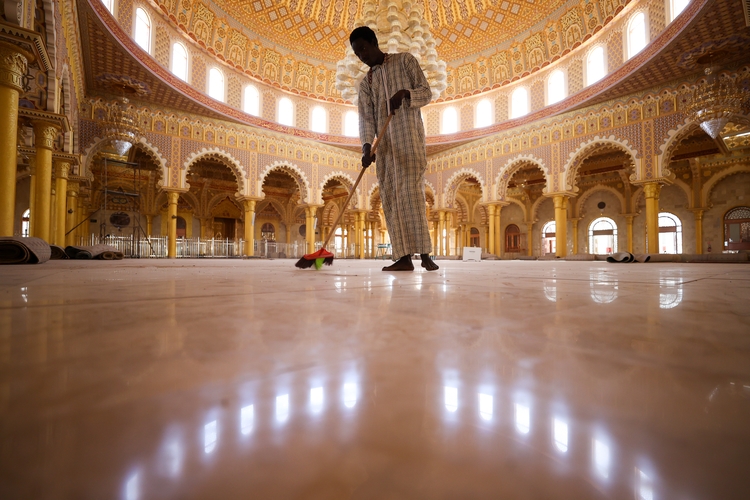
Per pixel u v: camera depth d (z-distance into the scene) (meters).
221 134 16.92
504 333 0.66
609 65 14.20
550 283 1.89
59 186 10.67
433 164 20.94
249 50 17.70
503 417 0.31
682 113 12.66
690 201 18.45
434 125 20.25
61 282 1.68
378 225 27.66
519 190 24.12
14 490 0.17
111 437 0.26
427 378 0.42
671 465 0.22
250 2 16.95
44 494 0.17
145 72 12.82
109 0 11.40
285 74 19.00
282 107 19.09
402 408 0.33
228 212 25.06
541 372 0.44
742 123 11.34
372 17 8.60
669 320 0.78
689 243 18.48
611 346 0.56
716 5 9.37
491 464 0.23
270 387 0.39
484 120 18.97
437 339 0.61
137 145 14.93
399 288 1.54
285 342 0.58
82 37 10.95
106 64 12.32
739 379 0.41
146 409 0.32
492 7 17.47
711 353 0.52
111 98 14.16
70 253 8.65
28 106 7.41
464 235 25.50
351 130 20.61
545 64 16.62
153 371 0.43
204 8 15.58
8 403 0.32
